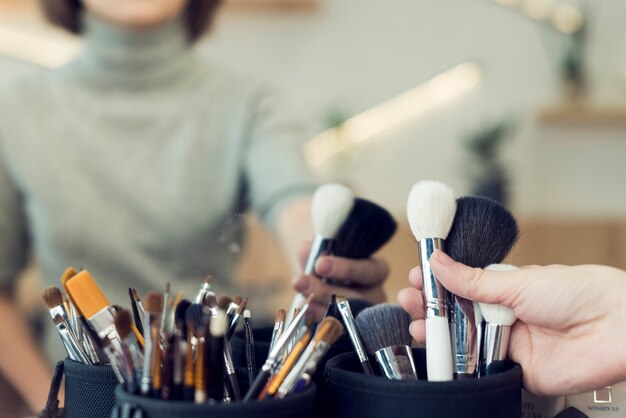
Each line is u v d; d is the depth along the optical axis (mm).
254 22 2197
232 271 1271
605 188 2348
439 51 2305
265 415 350
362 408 389
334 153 2281
